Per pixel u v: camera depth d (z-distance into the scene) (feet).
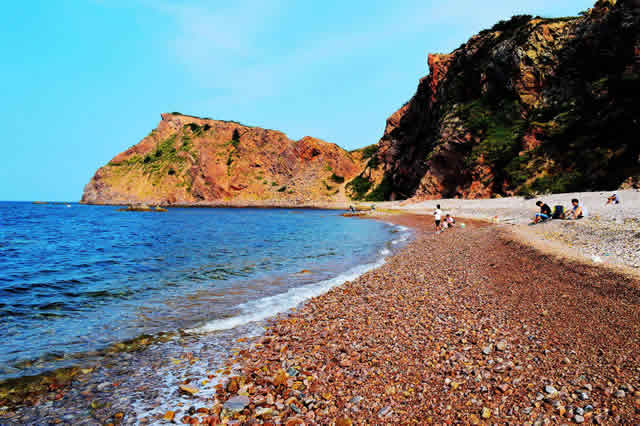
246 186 472.85
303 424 14.29
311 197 443.73
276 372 19.40
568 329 21.30
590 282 28.89
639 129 123.03
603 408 13.42
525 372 16.93
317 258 61.41
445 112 262.47
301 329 26.35
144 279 45.01
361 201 387.55
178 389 18.06
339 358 20.52
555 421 13.12
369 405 15.39
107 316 30.25
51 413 15.84
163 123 602.44
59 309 32.12
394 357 20.01
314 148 502.38
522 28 214.90
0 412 15.79
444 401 15.21
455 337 22.13
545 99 188.14
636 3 142.92
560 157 158.40
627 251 38.06
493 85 226.17
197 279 45.01
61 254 66.74
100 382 18.79
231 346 23.67
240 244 82.48
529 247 46.91
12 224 158.81
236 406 15.94
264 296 36.78
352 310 30.17
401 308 29.48
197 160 483.10
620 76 137.90
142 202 485.97
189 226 148.66
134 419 15.42
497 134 203.62
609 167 129.90
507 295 30.09
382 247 74.18
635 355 17.01
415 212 207.10
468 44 265.34
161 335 25.84
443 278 39.40
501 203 158.10
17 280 44.14
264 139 510.58
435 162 248.11
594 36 164.86
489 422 13.46
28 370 20.08
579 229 58.85
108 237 101.40
